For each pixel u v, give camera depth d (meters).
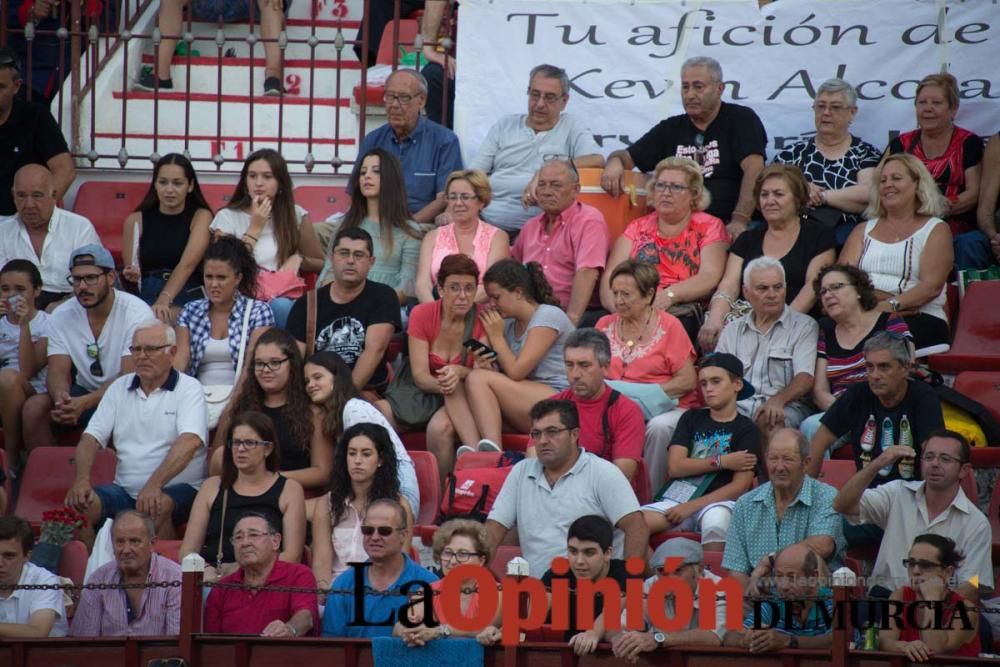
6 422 27.22
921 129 30.17
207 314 27.44
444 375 26.14
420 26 35.31
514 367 26.38
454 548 21.47
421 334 26.77
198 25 35.78
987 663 18.52
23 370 27.70
